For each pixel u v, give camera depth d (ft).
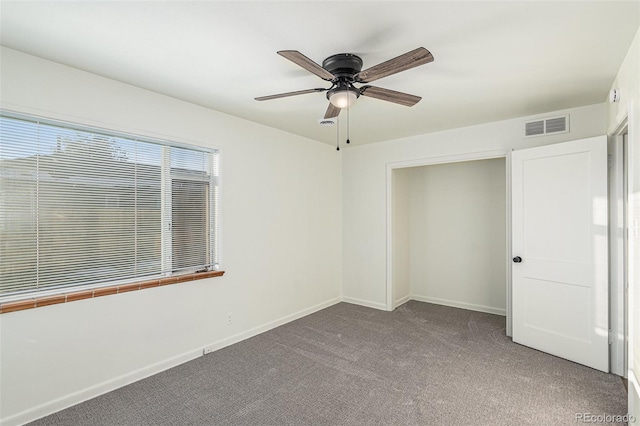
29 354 7.03
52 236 7.48
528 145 11.28
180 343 9.66
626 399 7.61
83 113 7.80
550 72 7.85
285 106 10.36
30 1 5.16
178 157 9.89
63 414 7.22
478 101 9.82
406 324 12.98
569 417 6.98
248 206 11.79
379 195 15.23
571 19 5.69
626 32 6.11
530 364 9.41
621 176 8.89
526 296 10.64
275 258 12.86
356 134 13.82
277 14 5.55
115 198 8.51
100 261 8.23
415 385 8.33
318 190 15.16
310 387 8.27
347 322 13.24
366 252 15.69
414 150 14.05
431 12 5.49
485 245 14.82
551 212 10.00
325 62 7.10
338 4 5.28
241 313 11.46
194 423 6.92
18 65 6.89
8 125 6.91
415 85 8.64
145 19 5.71
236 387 8.30
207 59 7.22
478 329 12.37
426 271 16.51
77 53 6.97
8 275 6.93
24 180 7.10
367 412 7.24
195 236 10.32
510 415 7.07
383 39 6.36
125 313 8.52
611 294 8.97
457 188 15.58
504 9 5.42
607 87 8.76
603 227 8.93
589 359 9.16
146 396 7.92
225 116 11.02
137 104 8.78
